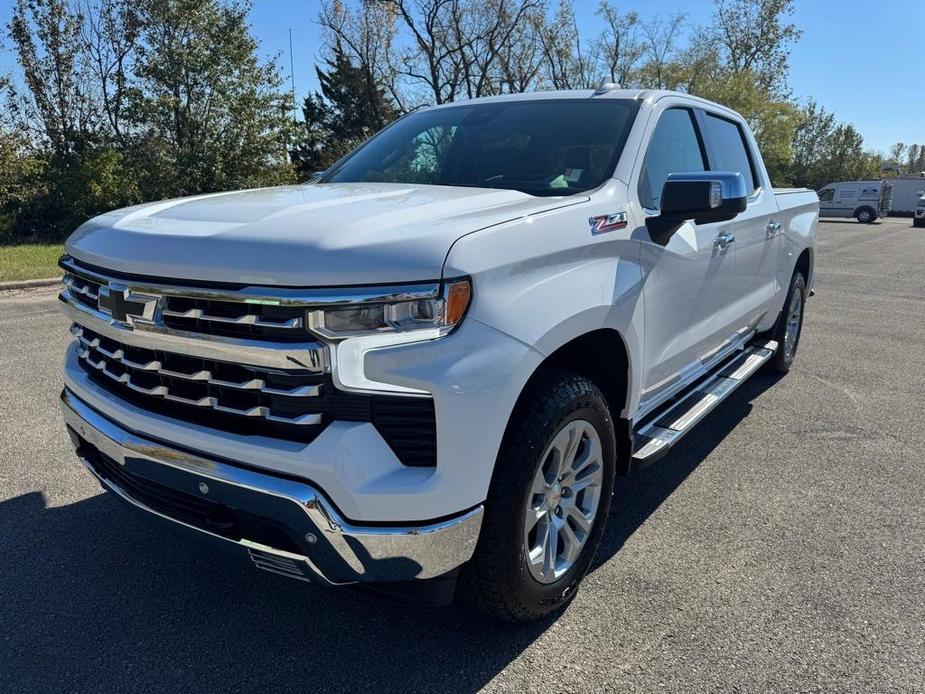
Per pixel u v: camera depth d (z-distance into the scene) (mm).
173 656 2439
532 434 2273
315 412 2018
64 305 2719
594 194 2746
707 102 4168
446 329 1988
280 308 1950
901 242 21969
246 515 2150
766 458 4215
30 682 2303
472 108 3777
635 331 2820
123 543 3174
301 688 2291
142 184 23641
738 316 4289
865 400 5336
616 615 2668
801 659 2430
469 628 2600
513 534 2279
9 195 19500
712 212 2857
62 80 23031
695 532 3316
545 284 2289
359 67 42875
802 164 70750
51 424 4570
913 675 2357
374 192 2717
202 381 2168
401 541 2012
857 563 3049
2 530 3264
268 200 2561
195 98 24391
